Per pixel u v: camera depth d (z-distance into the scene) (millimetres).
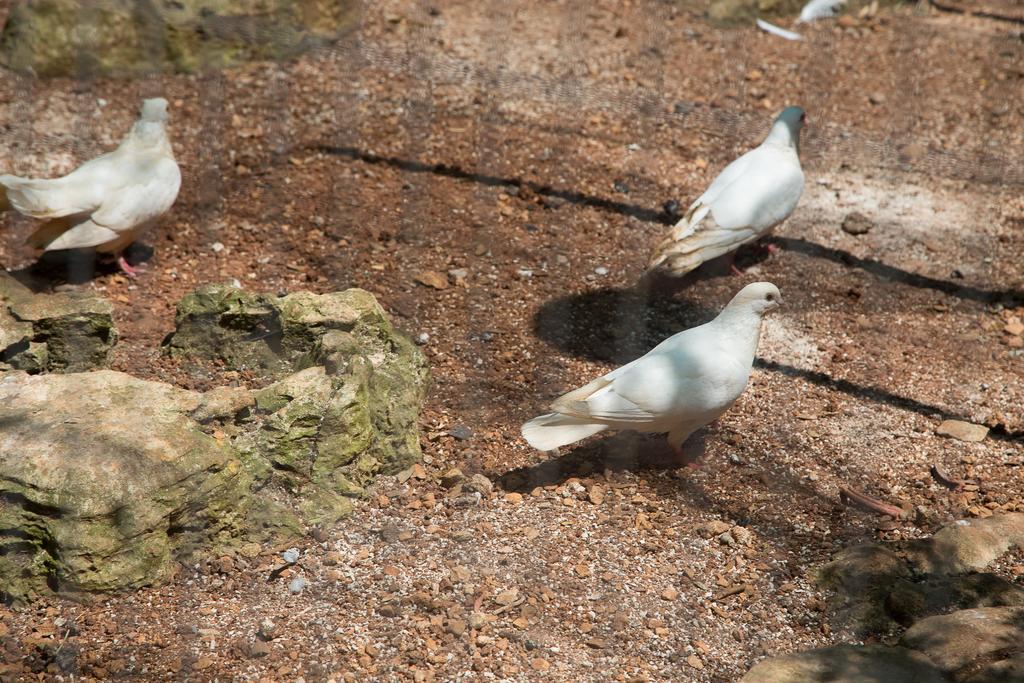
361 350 7953
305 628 6359
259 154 12281
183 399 7043
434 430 8227
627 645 6398
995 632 6293
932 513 7633
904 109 14758
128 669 5969
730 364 7270
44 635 6191
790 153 10539
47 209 8914
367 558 6965
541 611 6617
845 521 7543
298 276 10086
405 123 13219
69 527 6250
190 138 12484
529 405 8609
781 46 16672
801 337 9945
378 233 10883
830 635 6562
